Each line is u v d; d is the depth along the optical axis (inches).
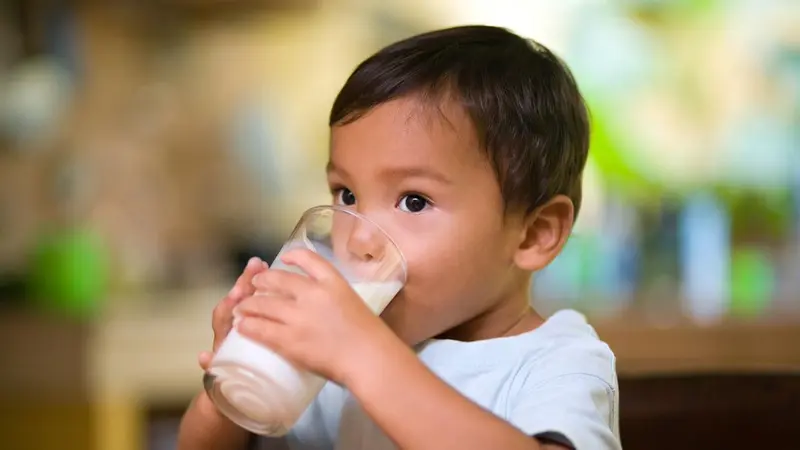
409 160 32.2
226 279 87.4
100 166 93.2
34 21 91.9
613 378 32.4
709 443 39.5
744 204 84.9
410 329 32.8
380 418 27.0
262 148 94.0
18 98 91.2
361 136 32.9
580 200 38.5
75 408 76.1
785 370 41.3
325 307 27.8
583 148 38.2
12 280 82.0
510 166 33.7
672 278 81.9
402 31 93.6
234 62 94.4
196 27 94.1
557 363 31.9
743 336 75.8
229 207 94.1
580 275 81.4
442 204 32.5
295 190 94.0
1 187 91.4
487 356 33.4
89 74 93.3
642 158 86.6
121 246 90.7
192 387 77.0
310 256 28.7
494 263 33.8
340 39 94.0
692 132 89.1
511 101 34.2
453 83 33.3
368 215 32.7
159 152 94.2
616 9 90.6
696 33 90.4
